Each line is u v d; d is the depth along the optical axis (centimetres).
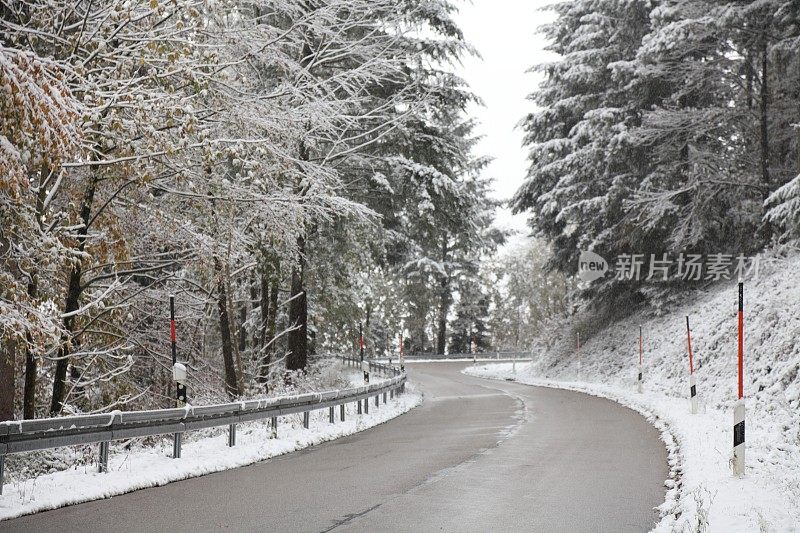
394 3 2119
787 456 1161
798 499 835
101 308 1653
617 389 3095
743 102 3712
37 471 1422
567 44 4366
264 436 1591
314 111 1700
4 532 800
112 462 1224
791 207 2562
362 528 795
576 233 4159
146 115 1307
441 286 8256
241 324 4091
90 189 1486
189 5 1330
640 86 3688
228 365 2664
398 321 9312
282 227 1656
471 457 1347
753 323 2505
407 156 2769
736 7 2970
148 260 1836
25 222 1260
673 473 1145
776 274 2820
